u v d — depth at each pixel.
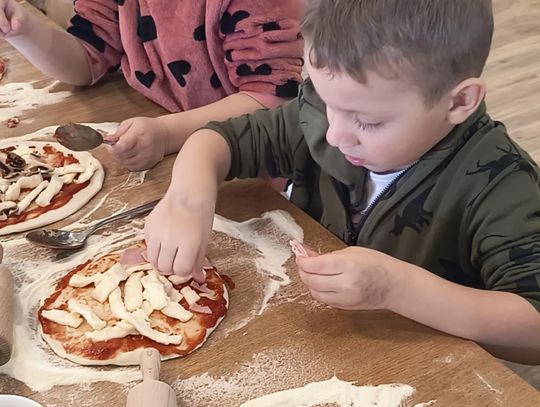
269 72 1.13
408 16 0.69
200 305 0.77
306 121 0.96
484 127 0.86
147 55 1.21
